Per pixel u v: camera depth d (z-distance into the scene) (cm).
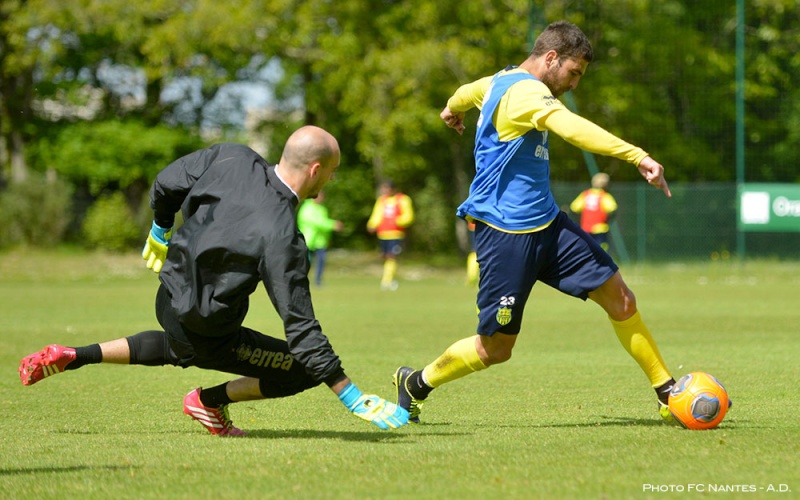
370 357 3183
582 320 4644
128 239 10019
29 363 1623
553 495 1264
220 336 1588
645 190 8650
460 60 9012
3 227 9938
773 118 10119
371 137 9388
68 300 5866
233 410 2125
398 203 7525
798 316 4700
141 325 4259
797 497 1255
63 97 11438
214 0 9312
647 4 9519
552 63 1830
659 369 1864
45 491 1296
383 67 9000
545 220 1795
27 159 11375
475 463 1462
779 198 8319
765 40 10050
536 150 1784
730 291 6588
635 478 1357
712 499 1243
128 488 1311
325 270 9788
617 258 8681
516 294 1797
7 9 10100
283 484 1328
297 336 1500
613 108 9500
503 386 2519
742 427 1825
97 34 10856
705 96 9919
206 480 1355
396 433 1789
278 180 1570
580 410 2112
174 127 11775
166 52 9588
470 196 1827
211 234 1524
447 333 3984
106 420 1989
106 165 10769
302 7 9312
